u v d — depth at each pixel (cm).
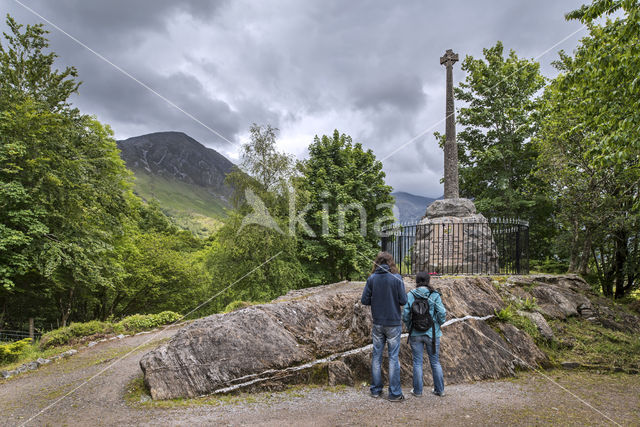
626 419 384
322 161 2289
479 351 573
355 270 2177
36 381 552
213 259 1975
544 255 1947
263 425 357
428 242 1106
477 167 2041
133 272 2239
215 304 2127
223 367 480
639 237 1380
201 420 371
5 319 1722
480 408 410
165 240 2561
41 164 1379
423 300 464
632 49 629
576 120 1186
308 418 377
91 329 992
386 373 513
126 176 2181
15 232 1249
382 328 454
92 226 1652
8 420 380
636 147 643
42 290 1574
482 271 1034
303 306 604
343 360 523
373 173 2358
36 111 1447
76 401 436
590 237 1312
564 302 801
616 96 711
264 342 519
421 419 374
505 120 1964
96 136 1794
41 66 1617
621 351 668
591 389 499
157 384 455
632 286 1518
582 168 1265
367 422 365
